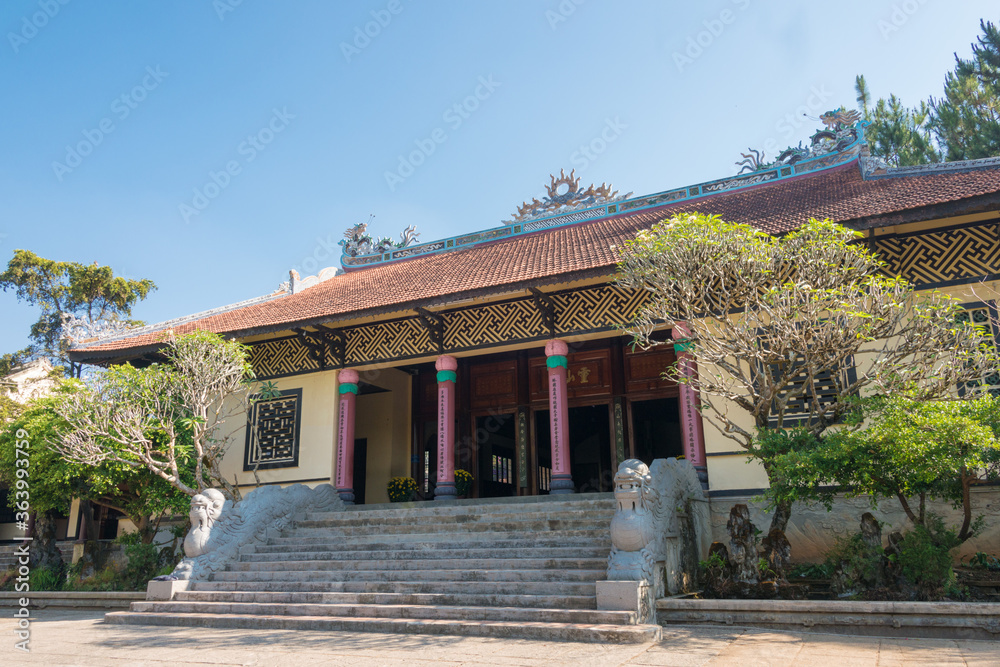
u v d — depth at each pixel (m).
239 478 17.70
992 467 8.87
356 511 13.89
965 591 9.09
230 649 7.62
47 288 31.94
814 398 10.48
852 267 10.24
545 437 22.97
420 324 17.03
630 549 9.01
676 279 10.50
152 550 14.94
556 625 7.91
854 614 7.91
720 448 13.19
